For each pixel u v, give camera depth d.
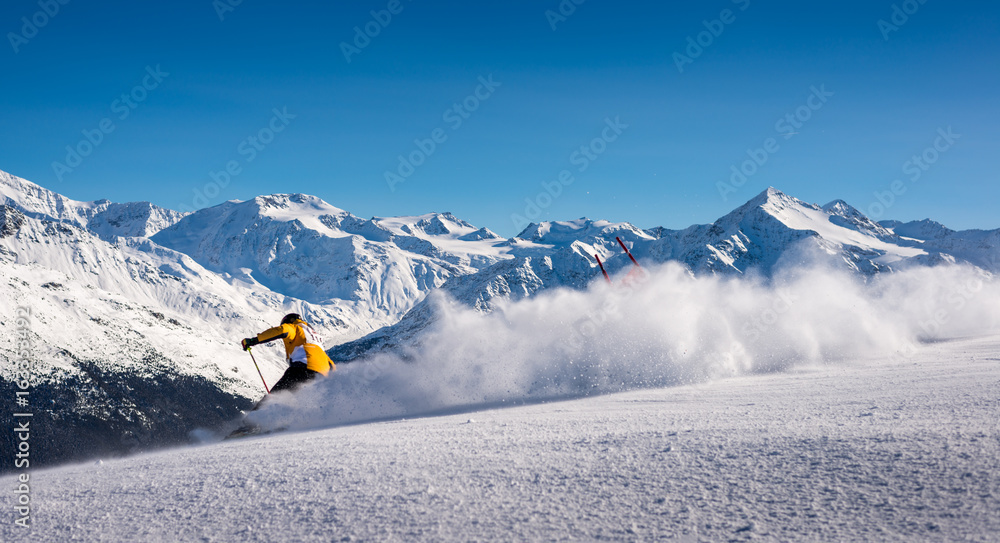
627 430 3.98
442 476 2.94
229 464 3.80
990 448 2.61
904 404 4.32
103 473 4.02
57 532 2.58
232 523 2.49
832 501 2.22
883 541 1.81
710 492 2.43
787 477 2.53
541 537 2.06
